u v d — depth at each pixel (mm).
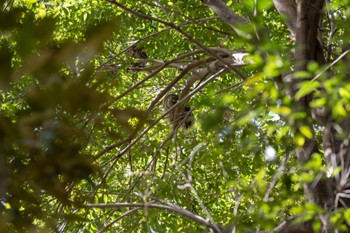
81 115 3275
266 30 7766
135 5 18875
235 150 10203
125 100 17500
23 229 3414
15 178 3264
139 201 13320
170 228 14688
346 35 7004
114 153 16391
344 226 7039
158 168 16797
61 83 3074
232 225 8117
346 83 6738
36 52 2992
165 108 16094
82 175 3420
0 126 3152
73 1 17422
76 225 11984
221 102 7051
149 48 18797
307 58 9258
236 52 12969
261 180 7949
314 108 8297
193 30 18188
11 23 2965
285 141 8477
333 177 8188
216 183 15133
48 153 3258
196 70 16391
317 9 9086
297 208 7039
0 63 2938
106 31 3082
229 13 12492
